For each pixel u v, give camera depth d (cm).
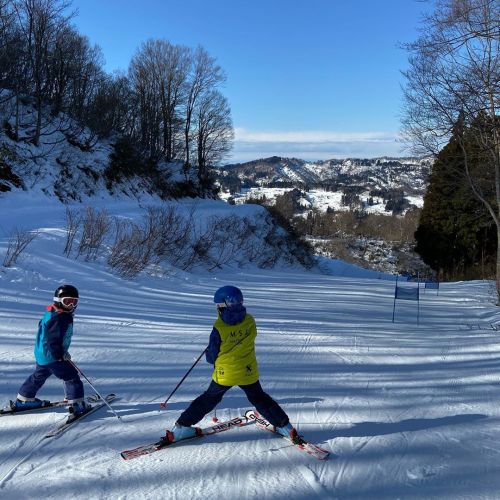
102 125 3284
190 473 380
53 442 422
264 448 429
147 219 2055
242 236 2734
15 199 2242
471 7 955
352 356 771
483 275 2786
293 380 625
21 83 2884
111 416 482
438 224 3278
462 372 692
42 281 1148
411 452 429
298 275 2547
